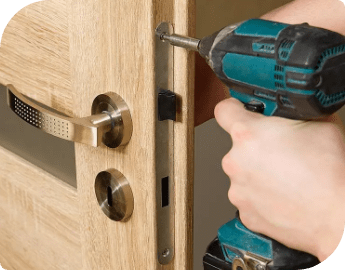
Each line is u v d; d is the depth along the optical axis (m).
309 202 0.74
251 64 0.69
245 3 1.02
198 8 0.94
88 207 0.96
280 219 0.77
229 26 0.73
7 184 1.22
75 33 0.87
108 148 0.87
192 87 0.78
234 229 0.90
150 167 0.81
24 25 0.97
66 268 1.10
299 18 0.91
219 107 0.83
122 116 0.81
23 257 1.24
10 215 1.24
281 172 0.75
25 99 0.91
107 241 0.95
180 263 0.88
